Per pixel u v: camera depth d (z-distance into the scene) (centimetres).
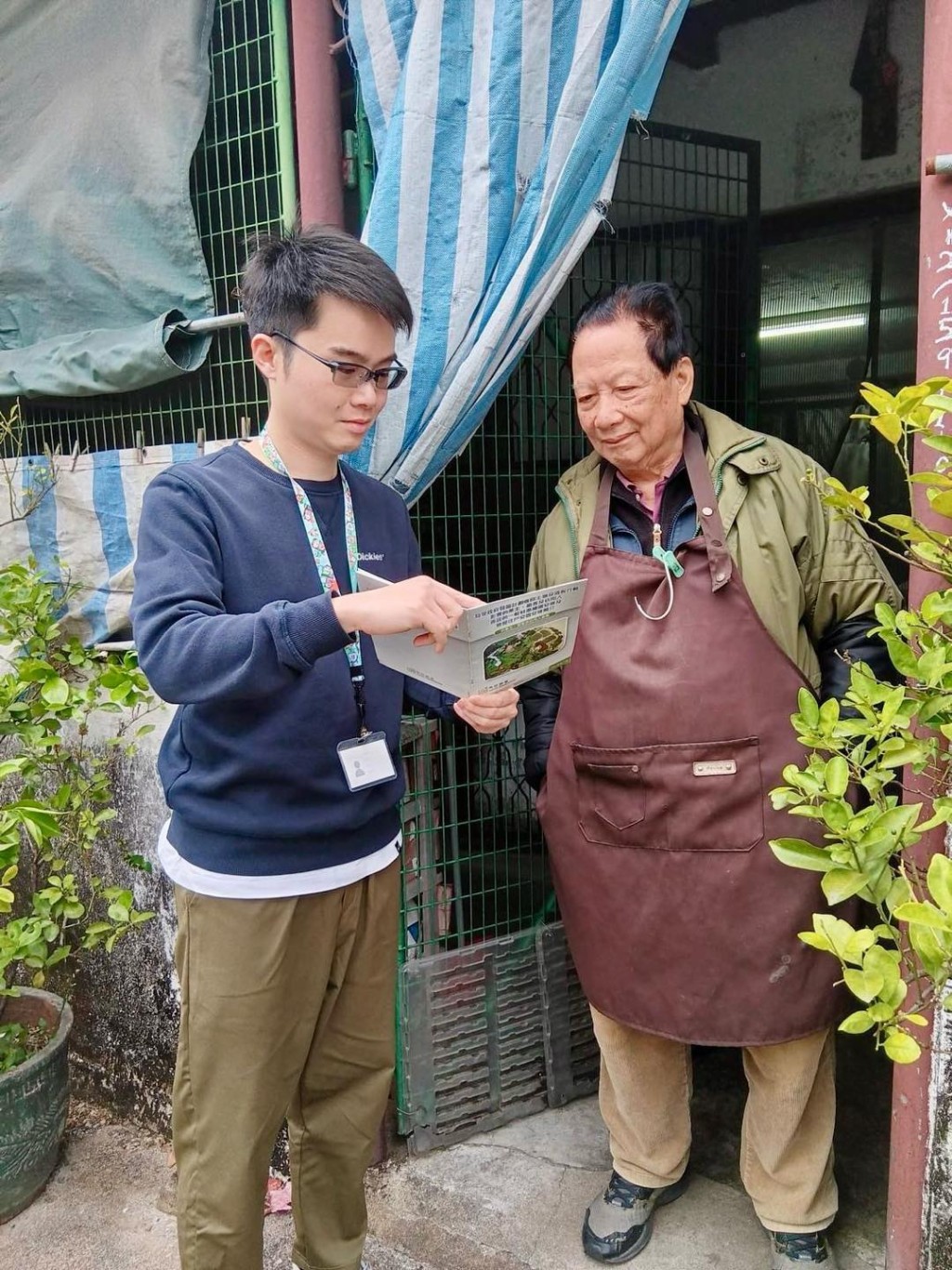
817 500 177
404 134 182
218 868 150
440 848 240
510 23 177
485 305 186
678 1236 204
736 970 174
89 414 255
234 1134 154
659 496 183
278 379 146
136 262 228
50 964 223
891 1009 101
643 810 177
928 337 154
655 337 170
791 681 172
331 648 126
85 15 230
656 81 180
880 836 112
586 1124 240
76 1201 224
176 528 140
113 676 207
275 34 205
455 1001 232
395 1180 224
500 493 243
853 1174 219
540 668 150
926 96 152
